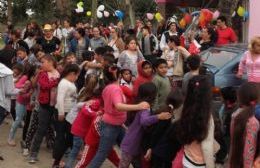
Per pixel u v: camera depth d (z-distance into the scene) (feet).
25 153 30.76
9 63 32.37
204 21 45.88
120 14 74.95
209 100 19.85
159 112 22.85
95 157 24.84
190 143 20.07
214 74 32.32
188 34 43.47
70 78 27.94
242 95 19.08
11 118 39.42
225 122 24.12
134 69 33.47
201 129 19.72
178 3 62.75
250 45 30.40
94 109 25.96
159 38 50.14
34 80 29.86
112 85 24.52
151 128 22.79
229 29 41.50
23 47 38.11
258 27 41.63
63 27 60.03
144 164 23.65
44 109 28.84
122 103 23.81
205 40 40.91
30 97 31.09
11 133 32.50
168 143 21.97
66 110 27.71
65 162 28.84
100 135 24.88
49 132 31.50
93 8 97.04
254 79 30.25
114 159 25.99
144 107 23.09
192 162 20.04
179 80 32.63
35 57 36.40
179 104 22.12
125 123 25.82
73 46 42.86
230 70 32.55
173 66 33.32
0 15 155.53
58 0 110.63
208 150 19.85
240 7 50.01
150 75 28.30
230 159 19.16
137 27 53.26
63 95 27.53
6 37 60.90
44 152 31.53
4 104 29.32
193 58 27.14
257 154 18.89
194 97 19.86
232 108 23.93
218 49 35.17
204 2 61.98
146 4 121.29
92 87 26.32
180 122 20.20
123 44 39.42
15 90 30.09
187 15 51.39
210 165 19.94
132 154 23.81
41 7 144.66
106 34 55.06
